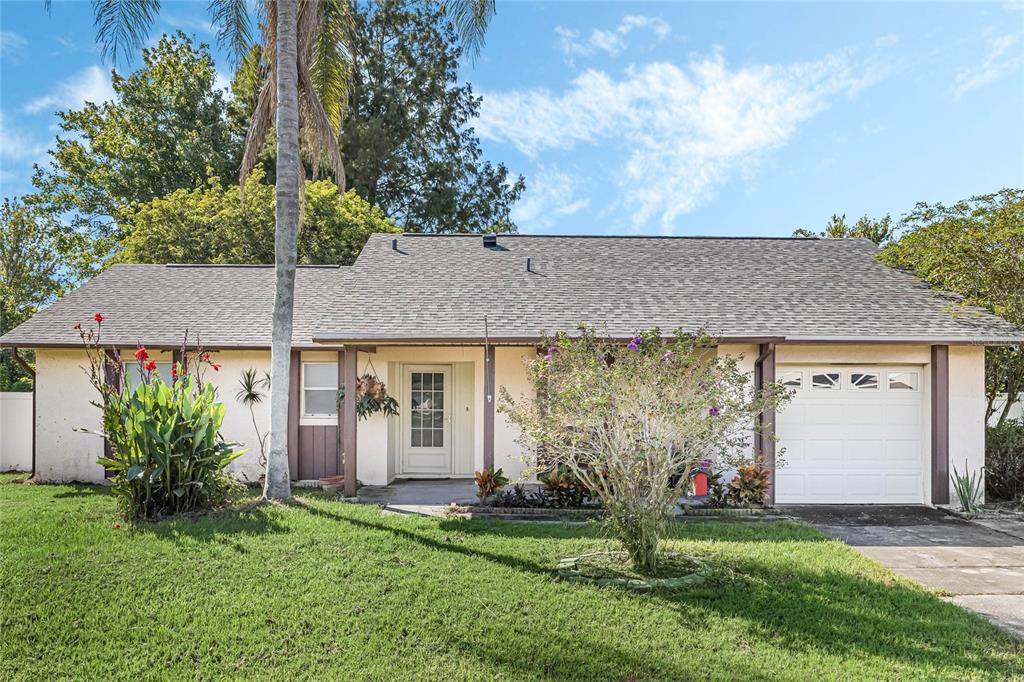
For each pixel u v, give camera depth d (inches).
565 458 275.1
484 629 187.0
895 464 410.9
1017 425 439.2
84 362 461.4
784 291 459.5
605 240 569.9
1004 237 411.2
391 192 1136.2
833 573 242.5
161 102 1034.7
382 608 200.8
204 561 243.1
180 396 331.9
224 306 508.7
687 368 264.7
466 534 297.3
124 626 185.9
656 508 245.9
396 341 397.1
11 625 186.1
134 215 861.2
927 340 389.1
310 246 849.5
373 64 1079.6
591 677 160.4
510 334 396.5
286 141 369.1
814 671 163.9
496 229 1178.0
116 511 326.0
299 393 463.2
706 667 165.6
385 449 459.5
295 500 356.8
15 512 330.6
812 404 411.2
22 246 899.4
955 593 231.0
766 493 374.9
